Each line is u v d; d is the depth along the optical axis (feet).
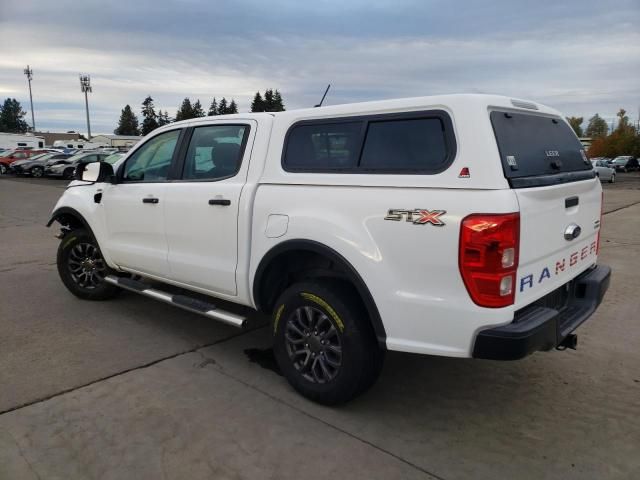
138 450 9.47
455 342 8.96
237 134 12.55
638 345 14.43
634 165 166.91
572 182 10.51
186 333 15.23
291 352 11.42
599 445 9.76
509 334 8.54
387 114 9.92
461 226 8.57
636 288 20.12
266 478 8.79
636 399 11.45
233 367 12.99
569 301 11.28
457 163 8.85
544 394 11.71
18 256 25.98
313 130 11.05
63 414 10.61
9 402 11.04
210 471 8.94
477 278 8.54
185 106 292.81
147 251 14.67
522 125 9.96
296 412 10.87
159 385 11.95
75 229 18.21
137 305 17.67
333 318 10.42
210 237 12.71
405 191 9.30
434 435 10.10
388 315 9.53
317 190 10.59
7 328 15.44
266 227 11.31
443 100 9.23
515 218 8.44
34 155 116.47
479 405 11.24
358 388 10.48
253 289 11.90
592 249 12.14
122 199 15.25
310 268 11.50
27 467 8.96
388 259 9.45
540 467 9.12
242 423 10.41
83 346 14.14
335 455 9.42
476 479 8.80
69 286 18.25
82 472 8.86
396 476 8.86
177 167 13.92
